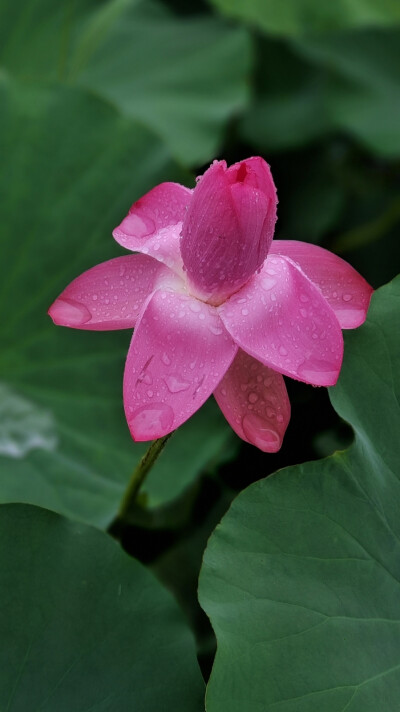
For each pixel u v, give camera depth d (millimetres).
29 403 1311
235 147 2082
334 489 1131
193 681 1108
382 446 1153
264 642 1089
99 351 1341
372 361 1164
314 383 1070
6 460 1269
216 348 1084
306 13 1812
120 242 1110
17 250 1354
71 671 1100
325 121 2092
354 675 1088
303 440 1452
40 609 1110
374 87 2023
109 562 1133
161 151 1390
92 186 1375
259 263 1088
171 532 1418
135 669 1106
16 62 1683
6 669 1094
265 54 2176
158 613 1126
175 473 1291
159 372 1075
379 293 1184
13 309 1344
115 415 1316
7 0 1719
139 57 1767
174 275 1108
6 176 1366
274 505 1123
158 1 1948
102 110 1396
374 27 2107
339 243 2023
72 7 1606
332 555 1116
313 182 2100
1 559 1117
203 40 1834
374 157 2152
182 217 1138
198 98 1722
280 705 1075
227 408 1119
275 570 1108
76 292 1122
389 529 1132
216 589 1101
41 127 1383
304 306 1087
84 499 1260
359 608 1106
